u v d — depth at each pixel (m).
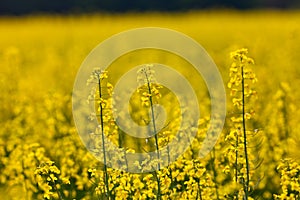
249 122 14.57
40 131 15.28
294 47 23.72
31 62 28.09
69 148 13.09
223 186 11.49
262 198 11.83
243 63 9.65
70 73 22.06
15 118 16.33
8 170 12.37
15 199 11.76
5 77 19.86
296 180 9.95
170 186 10.89
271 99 17.23
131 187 9.94
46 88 20.50
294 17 41.22
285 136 14.23
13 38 35.72
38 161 12.38
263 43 27.11
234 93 9.79
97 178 11.16
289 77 19.69
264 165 12.30
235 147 10.05
